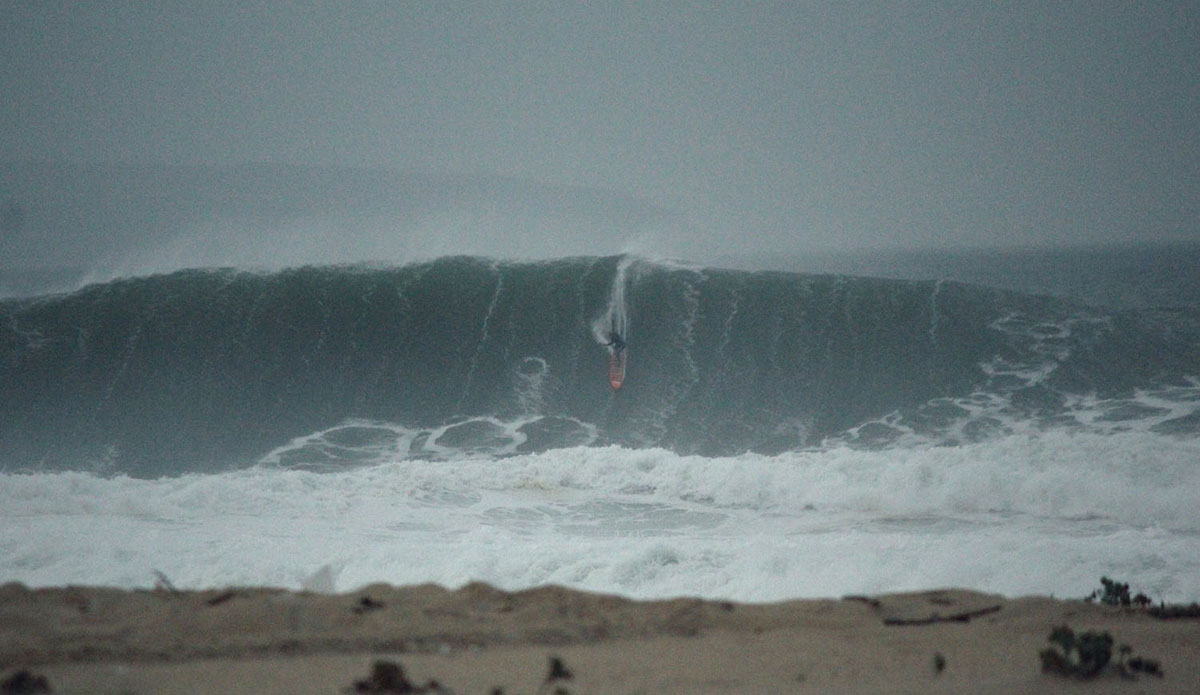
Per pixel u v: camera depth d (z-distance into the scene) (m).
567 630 21.58
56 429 102.25
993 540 52.06
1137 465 66.25
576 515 63.03
